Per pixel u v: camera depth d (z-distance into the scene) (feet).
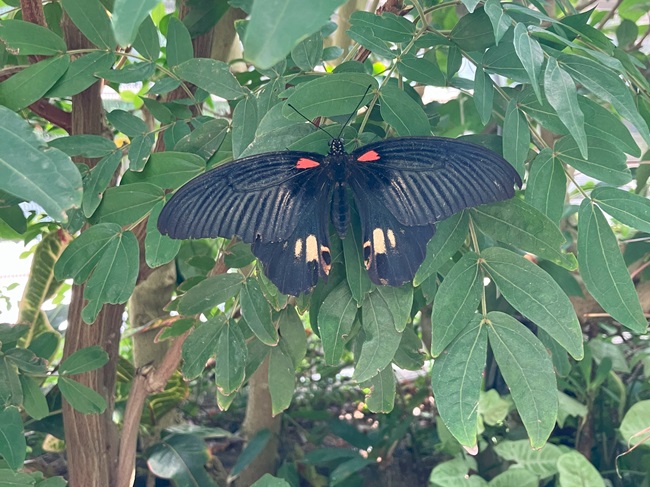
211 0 0.94
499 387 1.32
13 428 0.76
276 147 0.67
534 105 0.66
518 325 0.61
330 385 1.72
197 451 1.30
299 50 0.72
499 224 0.65
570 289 1.04
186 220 0.64
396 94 0.66
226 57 1.23
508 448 1.21
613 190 0.63
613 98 0.56
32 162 0.42
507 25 0.55
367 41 0.66
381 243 0.65
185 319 0.94
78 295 0.99
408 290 0.68
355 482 1.39
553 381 0.59
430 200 0.63
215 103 1.55
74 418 1.01
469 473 1.34
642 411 1.13
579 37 0.69
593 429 1.32
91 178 0.73
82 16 0.70
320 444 1.53
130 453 1.07
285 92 0.69
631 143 0.63
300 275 0.67
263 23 0.25
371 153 0.65
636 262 1.11
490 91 0.65
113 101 1.53
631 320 0.61
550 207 0.66
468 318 0.62
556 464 1.18
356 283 0.67
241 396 1.71
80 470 1.03
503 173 0.59
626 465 1.29
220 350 0.78
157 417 1.37
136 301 1.36
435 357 0.61
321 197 0.67
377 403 0.79
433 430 1.54
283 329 0.82
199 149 0.76
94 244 0.71
